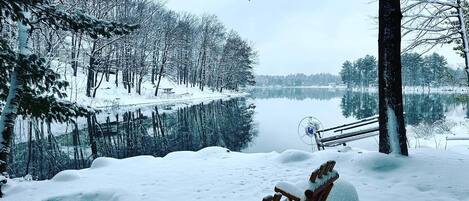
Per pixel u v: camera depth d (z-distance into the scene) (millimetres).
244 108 46031
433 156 7977
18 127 21562
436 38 13062
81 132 23531
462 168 7027
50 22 8617
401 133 8156
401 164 7477
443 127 19469
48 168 14297
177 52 69625
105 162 9531
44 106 8617
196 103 52656
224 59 84562
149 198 6383
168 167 8766
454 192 5934
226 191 6648
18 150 16859
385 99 8250
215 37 83875
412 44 13352
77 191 6797
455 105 45469
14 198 6953
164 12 66812
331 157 8617
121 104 43031
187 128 27109
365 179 6992
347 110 42812
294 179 7168
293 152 8938
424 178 6672
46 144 18578
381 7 8242
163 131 25547
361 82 156000
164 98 56000
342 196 4098
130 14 50375
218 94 80125
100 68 44188
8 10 7629
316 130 13211
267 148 18953
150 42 55406
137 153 18266
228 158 9625
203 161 9344
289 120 31859
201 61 78188
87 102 37031
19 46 8664
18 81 8438
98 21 8688
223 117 34625
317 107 48625
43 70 8219
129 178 7855
